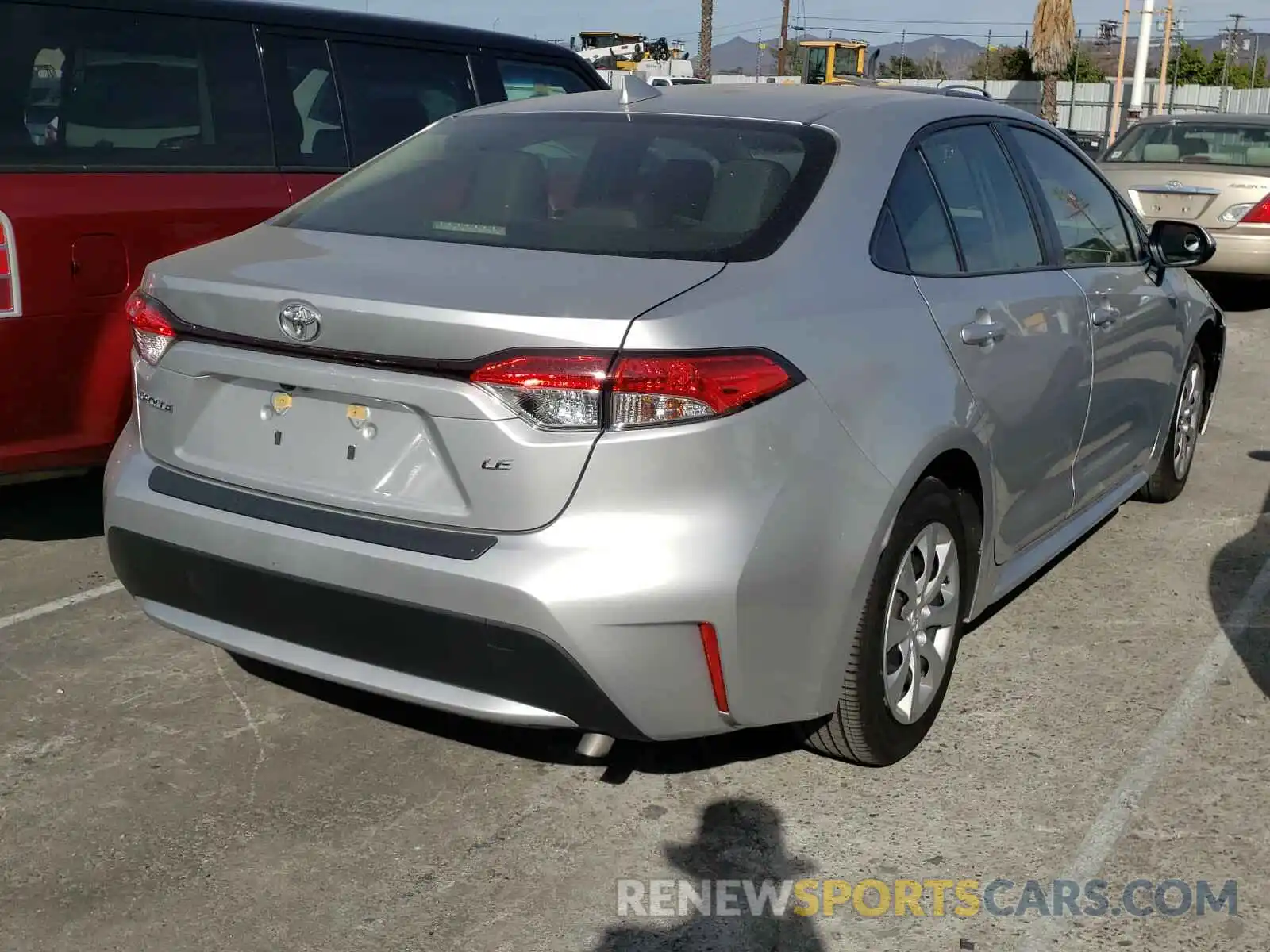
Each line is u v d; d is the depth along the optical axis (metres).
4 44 4.27
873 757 3.30
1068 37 31.33
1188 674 3.98
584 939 2.72
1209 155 11.59
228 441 3.07
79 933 2.72
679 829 3.12
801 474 2.81
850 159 3.38
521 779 3.34
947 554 3.43
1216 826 3.15
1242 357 9.34
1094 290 4.27
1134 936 2.74
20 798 3.22
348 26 5.40
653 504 2.65
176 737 3.53
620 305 2.70
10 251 4.17
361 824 3.13
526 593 2.63
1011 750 3.50
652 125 3.56
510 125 3.76
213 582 3.05
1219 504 5.75
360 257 3.10
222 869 2.95
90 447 4.48
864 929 2.76
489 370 2.66
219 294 2.99
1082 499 4.46
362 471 2.86
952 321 3.39
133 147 4.59
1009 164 4.07
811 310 2.95
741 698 2.81
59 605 4.42
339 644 2.92
